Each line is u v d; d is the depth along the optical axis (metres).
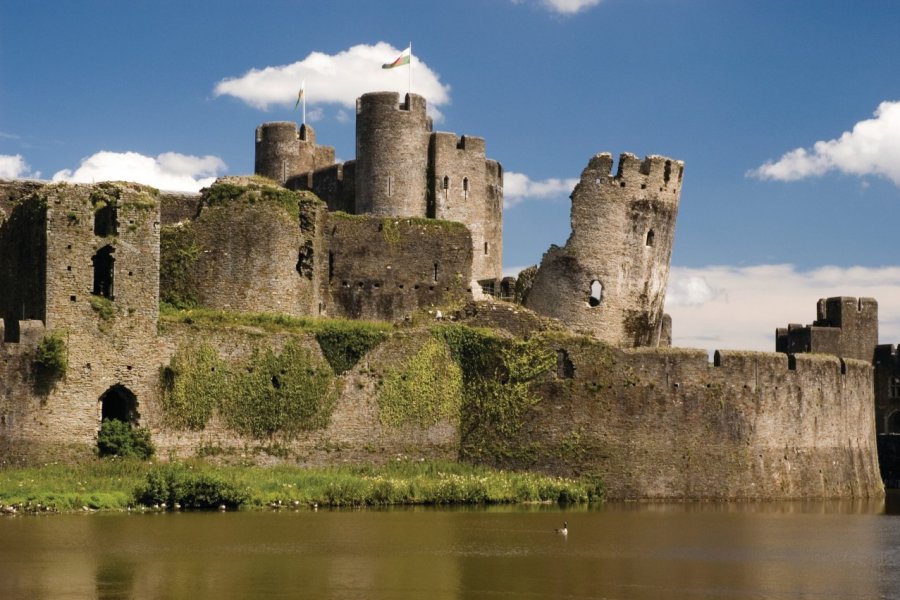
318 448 91.19
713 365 98.19
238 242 98.81
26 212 87.69
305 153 124.12
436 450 94.44
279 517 77.50
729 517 86.31
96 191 86.25
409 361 94.00
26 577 59.09
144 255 87.25
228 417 89.00
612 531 76.94
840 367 106.75
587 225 108.69
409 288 106.94
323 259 104.31
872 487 110.38
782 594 59.47
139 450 85.94
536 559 66.06
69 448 83.94
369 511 81.94
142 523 73.38
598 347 95.56
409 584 59.16
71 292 84.88
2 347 82.62
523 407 94.69
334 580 59.50
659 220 111.12
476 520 79.25
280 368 90.56
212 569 61.28
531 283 113.94
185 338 88.12
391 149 115.75
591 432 94.62
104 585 57.75
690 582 61.66
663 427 96.06
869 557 69.25
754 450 99.00
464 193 119.19
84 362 84.81
